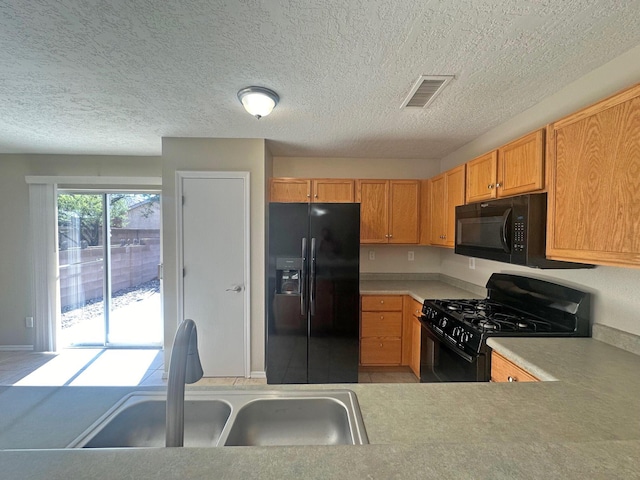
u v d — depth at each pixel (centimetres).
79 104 201
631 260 107
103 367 304
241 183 276
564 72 158
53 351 342
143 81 170
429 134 259
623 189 110
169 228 274
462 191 241
